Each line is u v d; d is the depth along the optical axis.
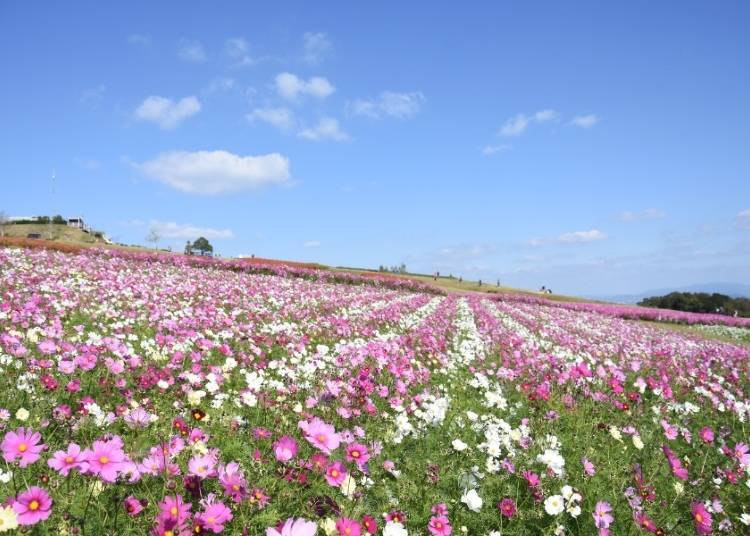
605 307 42.09
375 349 7.26
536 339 14.06
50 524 2.50
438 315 18.25
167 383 4.53
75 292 10.54
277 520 2.69
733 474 4.71
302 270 31.08
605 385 7.91
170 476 2.77
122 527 2.60
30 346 5.54
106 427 3.69
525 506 3.76
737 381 9.96
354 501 3.01
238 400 4.59
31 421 3.58
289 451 2.94
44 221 84.19
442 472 3.93
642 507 3.81
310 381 5.54
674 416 6.96
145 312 9.50
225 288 16.11
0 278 11.12
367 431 4.39
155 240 64.75
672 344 18.47
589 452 4.93
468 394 7.02
